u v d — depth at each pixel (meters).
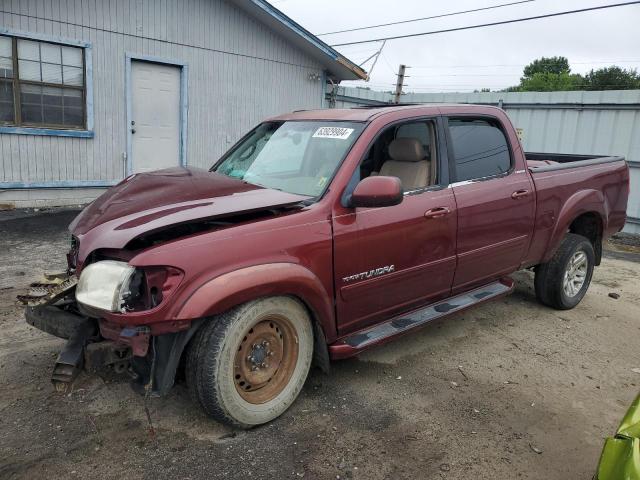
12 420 3.19
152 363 2.87
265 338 3.21
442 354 4.36
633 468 1.95
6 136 9.00
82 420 3.22
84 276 2.85
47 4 8.95
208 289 2.80
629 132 11.79
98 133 9.97
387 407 3.50
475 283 4.53
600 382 4.00
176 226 2.86
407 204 3.77
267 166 4.07
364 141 3.67
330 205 3.38
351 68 12.84
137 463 2.86
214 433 3.15
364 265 3.53
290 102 12.84
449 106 4.32
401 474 2.85
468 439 3.19
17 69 8.92
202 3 10.82
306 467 2.88
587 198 5.31
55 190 9.74
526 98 13.48
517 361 4.29
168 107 10.87
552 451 3.11
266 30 11.95
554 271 5.29
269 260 3.04
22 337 4.27
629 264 8.11
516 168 4.71
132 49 10.06
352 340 3.62
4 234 7.58
